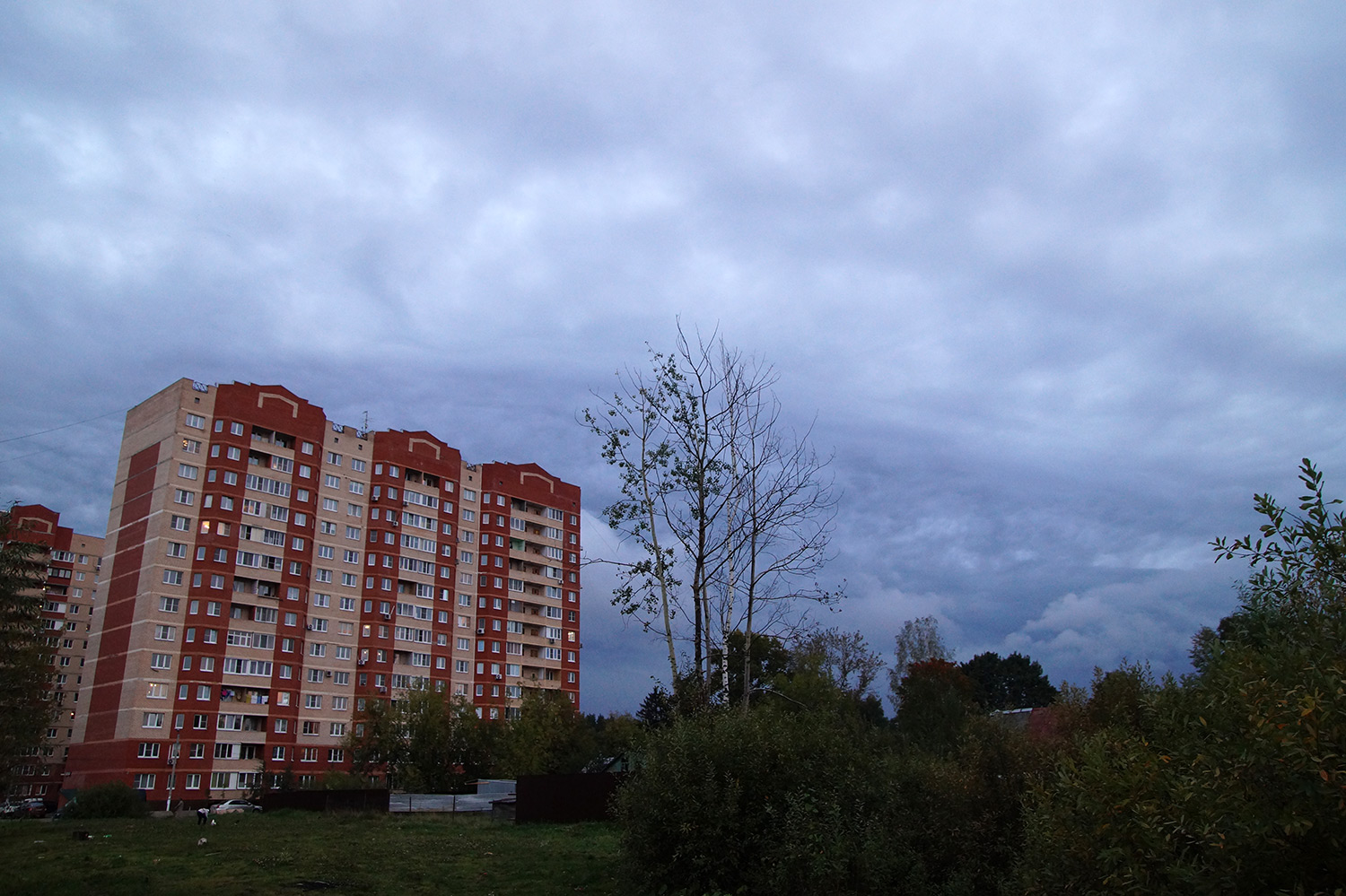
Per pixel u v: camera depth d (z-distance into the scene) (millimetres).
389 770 67562
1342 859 4363
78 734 67562
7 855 18312
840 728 13648
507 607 93625
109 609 69625
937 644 70375
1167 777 5809
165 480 68562
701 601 19625
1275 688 4820
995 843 10664
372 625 80312
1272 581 5965
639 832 12086
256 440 73875
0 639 34906
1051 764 10656
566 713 78625
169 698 64938
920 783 11945
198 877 15570
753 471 20734
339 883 15273
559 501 103562
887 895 10250
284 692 71750
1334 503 5316
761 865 11172
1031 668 81250
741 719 12969
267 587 72562
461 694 76062
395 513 84500
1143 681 11719
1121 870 5754
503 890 14914
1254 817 4586
